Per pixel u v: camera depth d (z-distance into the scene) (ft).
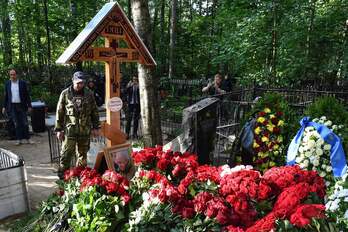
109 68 13.03
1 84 43.62
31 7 58.44
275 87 31.65
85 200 8.95
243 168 9.16
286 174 8.27
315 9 36.83
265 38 35.83
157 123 16.43
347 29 37.24
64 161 16.01
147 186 9.46
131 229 8.00
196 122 15.31
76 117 15.60
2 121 28.50
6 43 66.44
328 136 12.75
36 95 47.57
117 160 13.05
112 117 13.32
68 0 61.05
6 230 12.53
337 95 26.04
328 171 12.76
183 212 7.89
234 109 23.30
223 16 40.81
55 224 9.60
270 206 7.70
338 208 8.68
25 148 25.08
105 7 12.71
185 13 92.17
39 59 66.54
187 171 9.92
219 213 7.43
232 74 51.49
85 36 11.96
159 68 67.87
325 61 38.11
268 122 15.38
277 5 34.24
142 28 15.67
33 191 16.57
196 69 75.61
